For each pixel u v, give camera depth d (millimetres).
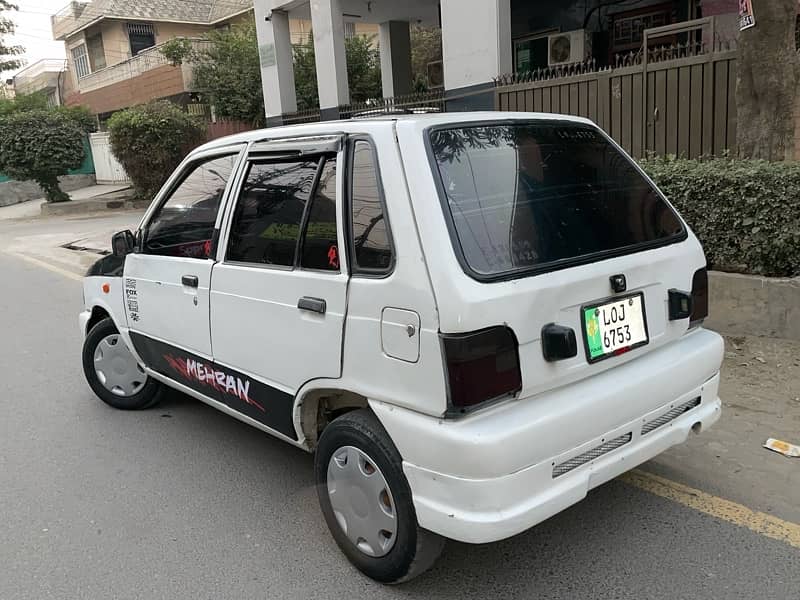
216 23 32188
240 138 3578
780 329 5164
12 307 8688
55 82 36844
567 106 8594
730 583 2795
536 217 2738
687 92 7328
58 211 21219
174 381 4250
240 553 3195
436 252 2430
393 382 2588
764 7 5617
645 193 3246
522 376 2475
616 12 12008
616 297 2789
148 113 19406
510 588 2844
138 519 3529
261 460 4141
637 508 3363
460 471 2379
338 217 2818
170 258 3977
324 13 12875
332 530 3059
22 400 5324
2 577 3090
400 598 2822
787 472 3588
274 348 3193
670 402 2930
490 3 9867
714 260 5535
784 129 5812
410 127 2670
